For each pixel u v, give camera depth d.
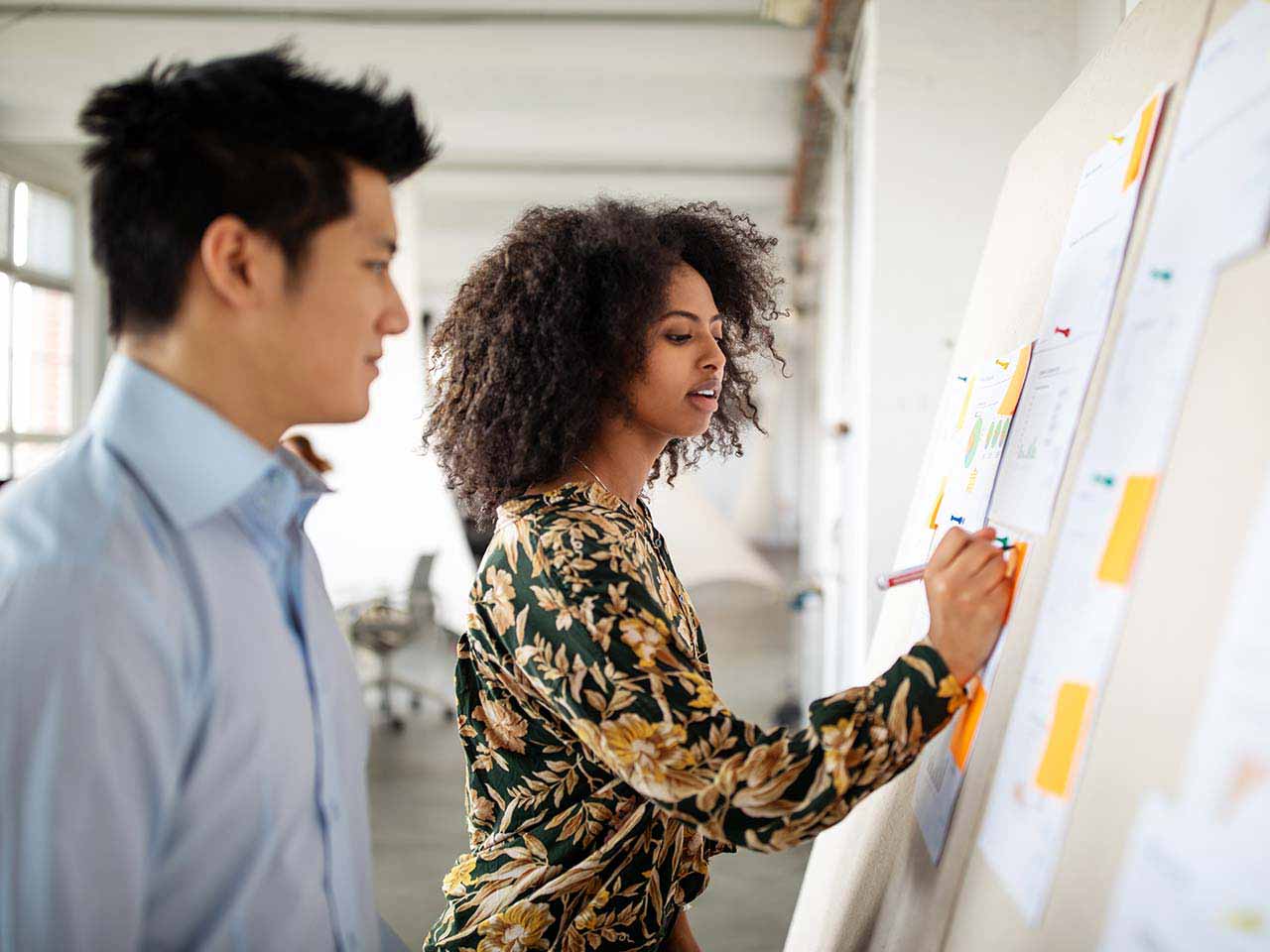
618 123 6.17
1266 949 0.44
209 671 0.69
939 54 2.77
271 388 0.75
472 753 1.08
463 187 7.80
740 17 4.76
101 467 0.69
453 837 3.55
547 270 1.04
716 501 17.56
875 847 1.27
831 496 4.49
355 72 4.89
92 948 0.60
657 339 1.05
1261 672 0.49
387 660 5.27
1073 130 1.14
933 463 1.52
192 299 0.72
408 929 2.88
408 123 0.77
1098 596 0.71
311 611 0.83
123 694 0.62
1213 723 0.52
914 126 2.79
